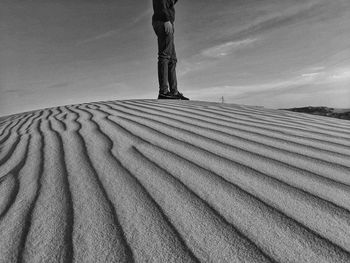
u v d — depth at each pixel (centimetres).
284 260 107
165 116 362
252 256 110
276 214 137
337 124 345
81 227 134
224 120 341
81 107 504
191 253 113
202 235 124
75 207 152
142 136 271
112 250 117
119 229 131
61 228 134
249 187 165
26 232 133
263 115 390
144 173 188
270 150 227
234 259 109
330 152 223
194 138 261
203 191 162
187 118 350
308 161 203
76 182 181
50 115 454
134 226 132
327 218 133
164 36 617
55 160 223
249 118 360
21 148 267
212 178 178
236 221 133
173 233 126
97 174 191
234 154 218
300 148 233
